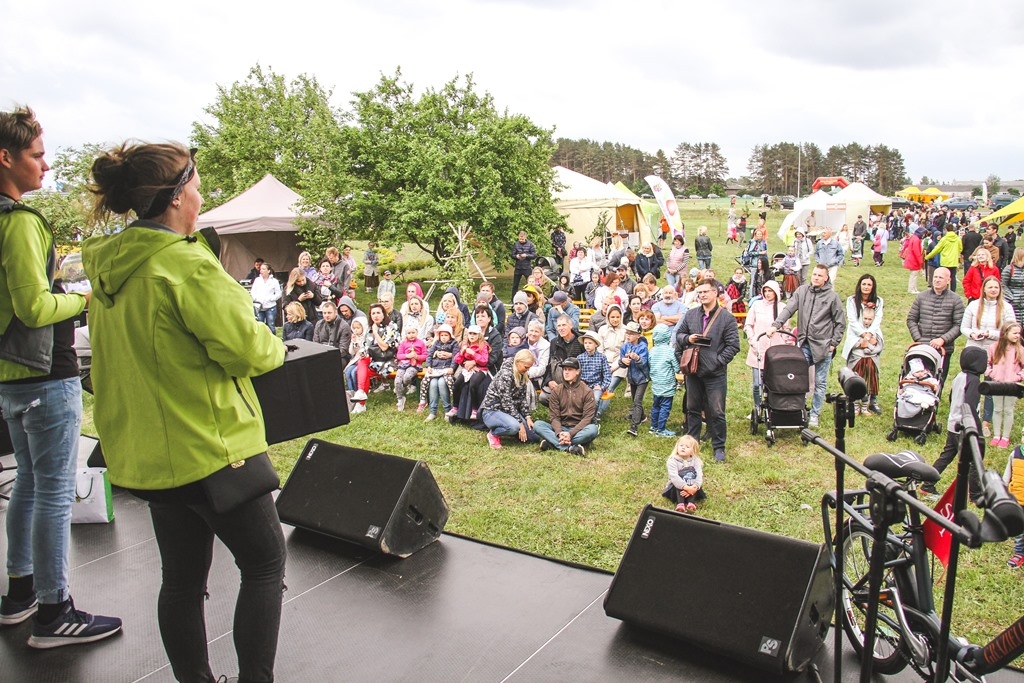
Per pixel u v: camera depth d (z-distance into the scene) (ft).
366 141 60.13
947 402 27.63
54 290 8.96
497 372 26.94
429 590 10.75
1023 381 22.54
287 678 8.71
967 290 38.86
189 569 7.06
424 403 28.43
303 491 12.69
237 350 6.12
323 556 11.77
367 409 29.43
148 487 6.30
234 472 6.37
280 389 9.05
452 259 56.54
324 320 30.73
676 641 9.34
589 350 27.09
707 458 23.15
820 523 18.15
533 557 11.73
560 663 8.97
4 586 10.50
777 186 419.95
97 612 10.06
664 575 9.57
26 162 7.89
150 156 6.23
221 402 6.35
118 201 6.33
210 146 81.56
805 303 26.08
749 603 8.88
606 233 73.00
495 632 9.65
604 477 21.57
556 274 53.72
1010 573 15.11
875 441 24.32
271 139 82.94
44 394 8.59
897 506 6.98
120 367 6.29
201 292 6.04
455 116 62.49
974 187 330.95
